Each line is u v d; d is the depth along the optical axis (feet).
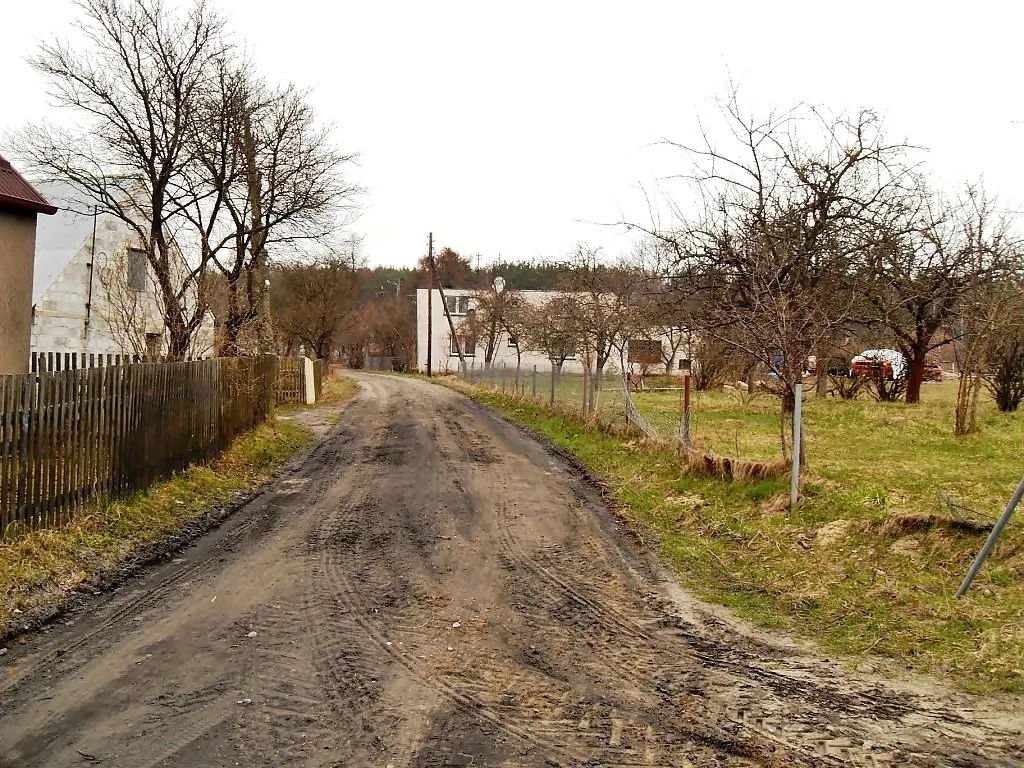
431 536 27.45
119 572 22.33
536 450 49.55
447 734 13.30
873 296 35.37
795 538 25.09
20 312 39.99
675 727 13.67
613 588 21.91
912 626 18.10
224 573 22.71
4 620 17.76
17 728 13.24
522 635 18.19
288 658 16.49
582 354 70.13
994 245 49.42
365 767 12.17
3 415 21.07
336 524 29.09
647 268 88.94
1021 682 15.05
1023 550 20.89
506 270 215.31
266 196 65.05
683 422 38.37
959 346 70.69
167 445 32.63
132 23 53.36
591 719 13.97
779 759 12.57
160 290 68.59
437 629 18.45
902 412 61.21
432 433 58.23
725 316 31.40
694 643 17.81
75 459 24.71
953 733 13.39
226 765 12.15
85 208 82.64
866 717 14.05
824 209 30.81
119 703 14.24
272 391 59.77
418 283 284.20
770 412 61.93
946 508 24.81
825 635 18.28
